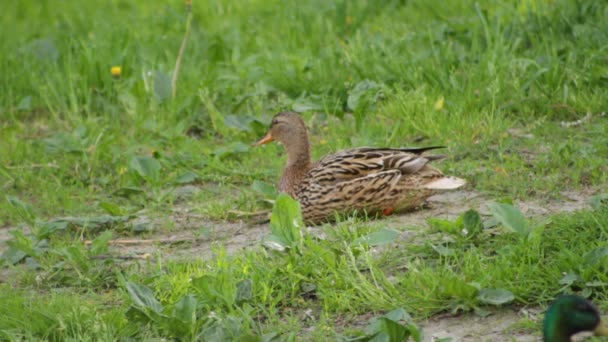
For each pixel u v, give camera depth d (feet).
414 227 34.09
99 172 45.32
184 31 62.03
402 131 45.39
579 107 45.75
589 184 37.96
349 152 38.29
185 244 36.19
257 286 29.96
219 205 39.34
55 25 68.90
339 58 53.78
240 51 58.34
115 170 45.32
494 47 50.03
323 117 49.19
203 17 67.00
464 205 37.40
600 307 27.37
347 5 63.16
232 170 43.62
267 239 31.24
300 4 66.13
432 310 28.32
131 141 47.52
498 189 38.32
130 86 52.37
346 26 60.39
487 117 44.83
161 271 31.78
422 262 30.86
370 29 60.39
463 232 32.14
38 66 57.16
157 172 43.01
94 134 48.14
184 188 42.45
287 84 51.62
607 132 42.60
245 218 38.58
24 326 28.91
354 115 46.52
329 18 61.87
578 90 46.73
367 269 31.04
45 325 28.89
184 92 51.34
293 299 29.73
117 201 41.83
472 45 51.08
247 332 27.02
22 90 55.42
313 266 30.68
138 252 35.45
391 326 25.72
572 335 23.36
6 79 55.42
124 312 28.84
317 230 36.35
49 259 34.58
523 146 42.75
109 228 38.19
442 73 49.39
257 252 33.37
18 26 69.36
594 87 47.21
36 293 32.42
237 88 51.93
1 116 53.31
